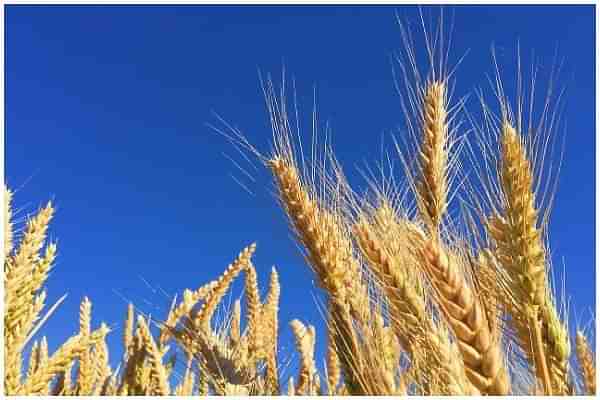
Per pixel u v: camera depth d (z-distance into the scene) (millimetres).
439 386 222
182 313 354
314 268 276
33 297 259
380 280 253
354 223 282
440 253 245
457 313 232
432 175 287
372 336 252
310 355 375
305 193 289
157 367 322
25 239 262
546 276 256
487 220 270
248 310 395
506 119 268
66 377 320
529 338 255
